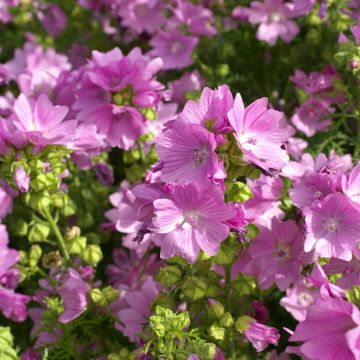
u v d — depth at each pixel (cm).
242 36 122
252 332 80
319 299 69
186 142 74
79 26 142
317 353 70
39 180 82
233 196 75
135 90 90
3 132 81
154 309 81
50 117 84
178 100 114
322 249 75
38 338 93
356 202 75
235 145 73
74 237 89
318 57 114
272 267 82
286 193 83
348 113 102
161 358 74
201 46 123
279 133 75
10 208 87
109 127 92
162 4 129
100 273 103
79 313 86
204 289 78
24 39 147
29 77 98
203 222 75
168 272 79
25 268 91
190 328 81
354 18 106
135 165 97
